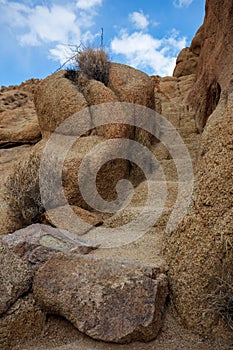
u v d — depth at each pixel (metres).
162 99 7.29
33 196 3.63
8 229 3.56
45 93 4.82
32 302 2.16
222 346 1.88
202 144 3.25
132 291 2.02
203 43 7.05
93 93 4.37
